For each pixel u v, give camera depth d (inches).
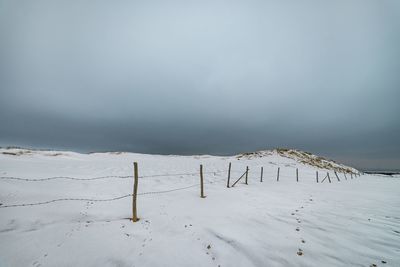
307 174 1111.6
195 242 234.5
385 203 448.1
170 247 222.7
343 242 239.0
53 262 193.2
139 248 219.3
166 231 260.8
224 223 289.6
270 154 2069.4
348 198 497.4
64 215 306.0
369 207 404.8
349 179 1099.3
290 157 1940.2
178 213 324.8
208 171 992.2
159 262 196.7
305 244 233.0
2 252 202.7
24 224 266.7
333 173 1362.0
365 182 950.4
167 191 478.0
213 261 199.8
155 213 322.7
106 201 377.7
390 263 196.1
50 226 261.9
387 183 921.5
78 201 365.4
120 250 214.7
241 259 202.8
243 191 514.9
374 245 232.5
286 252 215.3
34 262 192.4
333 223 302.0
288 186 652.7
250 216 323.6
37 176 535.2
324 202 440.8
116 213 323.6
